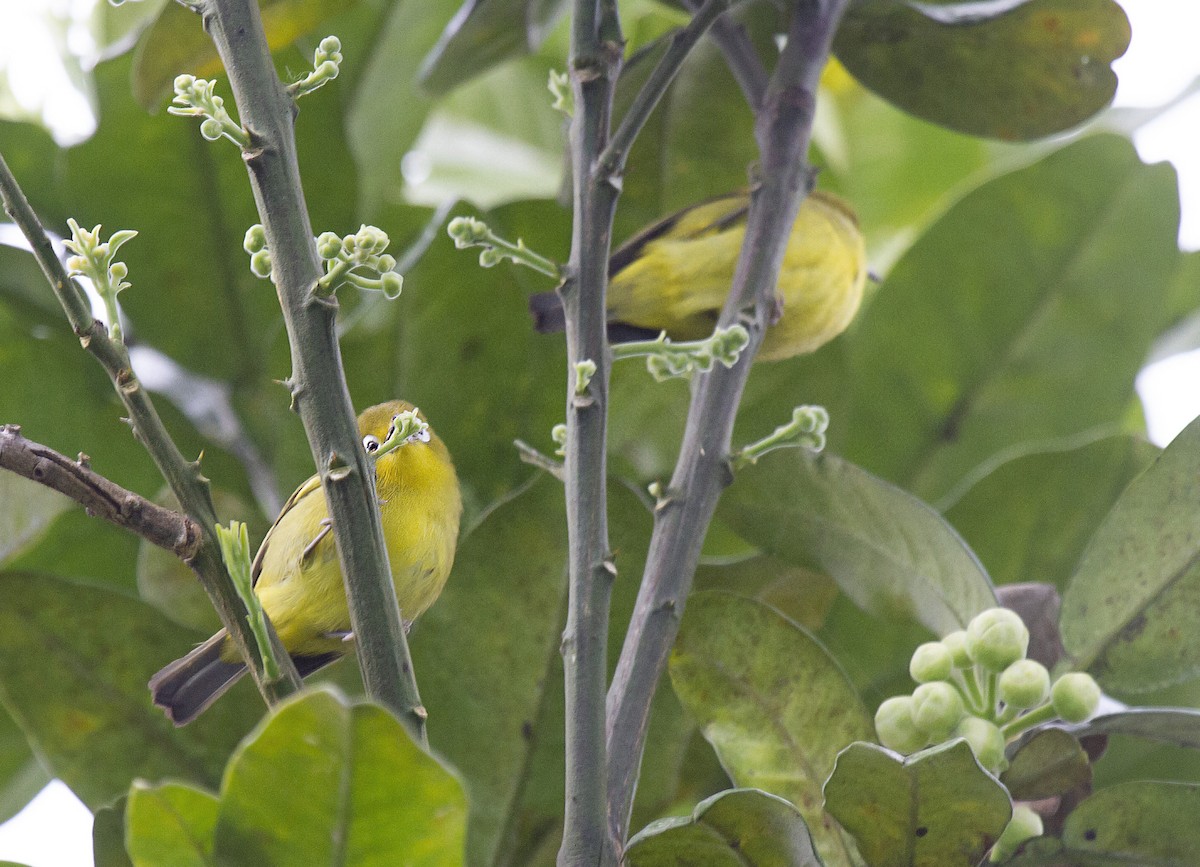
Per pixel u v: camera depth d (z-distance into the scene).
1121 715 4.42
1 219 6.40
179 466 3.51
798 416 4.19
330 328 3.46
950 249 6.85
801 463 5.07
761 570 5.44
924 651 4.43
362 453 3.45
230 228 6.25
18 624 4.88
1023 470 5.98
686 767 5.35
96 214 6.25
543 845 4.90
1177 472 4.94
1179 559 4.90
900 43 6.16
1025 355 6.77
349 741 2.93
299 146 6.33
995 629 4.30
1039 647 5.22
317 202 6.38
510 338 5.95
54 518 5.70
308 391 3.44
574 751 3.55
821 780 4.46
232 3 3.62
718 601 4.55
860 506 5.06
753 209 4.86
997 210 6.82
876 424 6.80
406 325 5.90
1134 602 4.91
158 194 6.23
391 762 2.97
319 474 3.44
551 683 4.88
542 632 4.87
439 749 4.89
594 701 3.58
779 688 4.55
